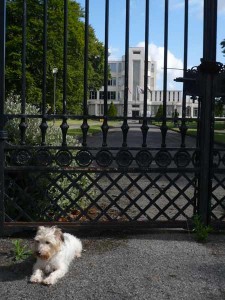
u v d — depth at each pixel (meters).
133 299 3.67
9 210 5.58
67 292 3.80
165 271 4.27
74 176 6.23
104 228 5.33
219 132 23.59
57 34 25.67
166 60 5.43
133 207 7.25
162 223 5.43
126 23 5.32
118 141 21.88
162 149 5.36
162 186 9.40
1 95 5.12
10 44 24.20
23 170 5.19
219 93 5.39
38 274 4.05
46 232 4.04
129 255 4.69
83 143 5.28
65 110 5.27
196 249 4.90
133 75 43.62
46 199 5.56
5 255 4.68
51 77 27.75
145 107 5.34
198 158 5.43
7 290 3.84
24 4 5.12
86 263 4.46
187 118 5.40
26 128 5.48
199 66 5.41
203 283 4.00
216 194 8.53
